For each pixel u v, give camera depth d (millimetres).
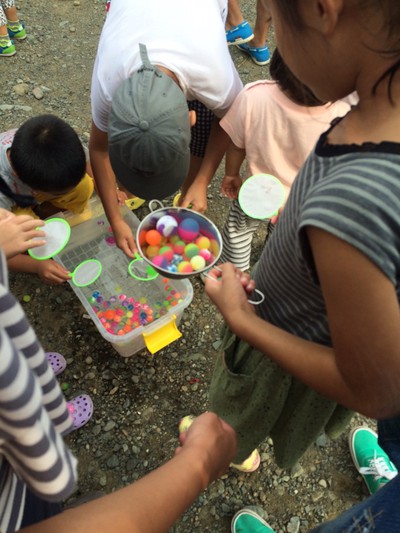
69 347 1701
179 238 1331
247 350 1025
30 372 340
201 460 585
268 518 1452
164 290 1677
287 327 858
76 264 1714
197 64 1299
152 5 1315
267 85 1308
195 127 1652
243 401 1104
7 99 2309
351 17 440
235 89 1450
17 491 462
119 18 1352
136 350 1669
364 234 459
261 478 1511
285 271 747
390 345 506
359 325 503
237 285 812
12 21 2469
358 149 504
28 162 1389
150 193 1306
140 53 1197
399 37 432
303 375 681
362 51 463
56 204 1729
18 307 402
